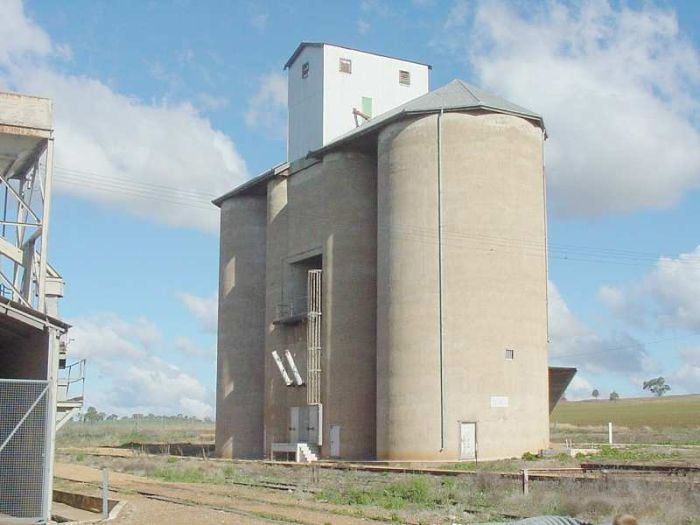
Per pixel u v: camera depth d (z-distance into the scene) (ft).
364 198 175.52
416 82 217.97
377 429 158.40
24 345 81.20
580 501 78.02
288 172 193.26
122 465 164.04
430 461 147.54
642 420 380.99
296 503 88.69
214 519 72.38
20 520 67.31
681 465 115.96
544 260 163.94
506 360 153.89
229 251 210.79
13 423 71.10
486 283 154.51
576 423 372.17
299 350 183.11
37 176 99.04
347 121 207.62
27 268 99.09
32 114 95.50
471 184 156.76
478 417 150.41
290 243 189.26
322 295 175.63
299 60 216.54
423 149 158.81
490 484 95.55
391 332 156.87
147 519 72.13
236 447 201.16
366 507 84.58
